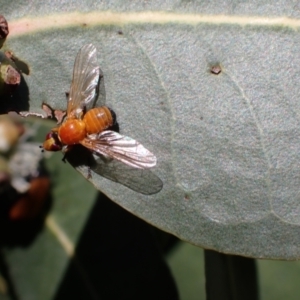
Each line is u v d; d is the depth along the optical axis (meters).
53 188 0.13
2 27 0.10
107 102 0.10
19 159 0.13
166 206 0.10
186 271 0.13
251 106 0.10
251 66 0.10
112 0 0.10
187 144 0.10
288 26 0.10
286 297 0.13
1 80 0.10
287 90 0.10
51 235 0.13
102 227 0.12
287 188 0.10
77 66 0.10
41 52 0.10
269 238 0.10
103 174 0.10
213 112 0.10
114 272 0.12
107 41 0.10
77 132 0.10
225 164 0.10
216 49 0.10
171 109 0.10
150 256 0.12
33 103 0.10
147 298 0.11
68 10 0.10
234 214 0.10
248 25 0.10
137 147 0.10
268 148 0.10
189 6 0.10
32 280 0.13
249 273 0.10
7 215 0.13
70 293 0.12
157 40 0.10
